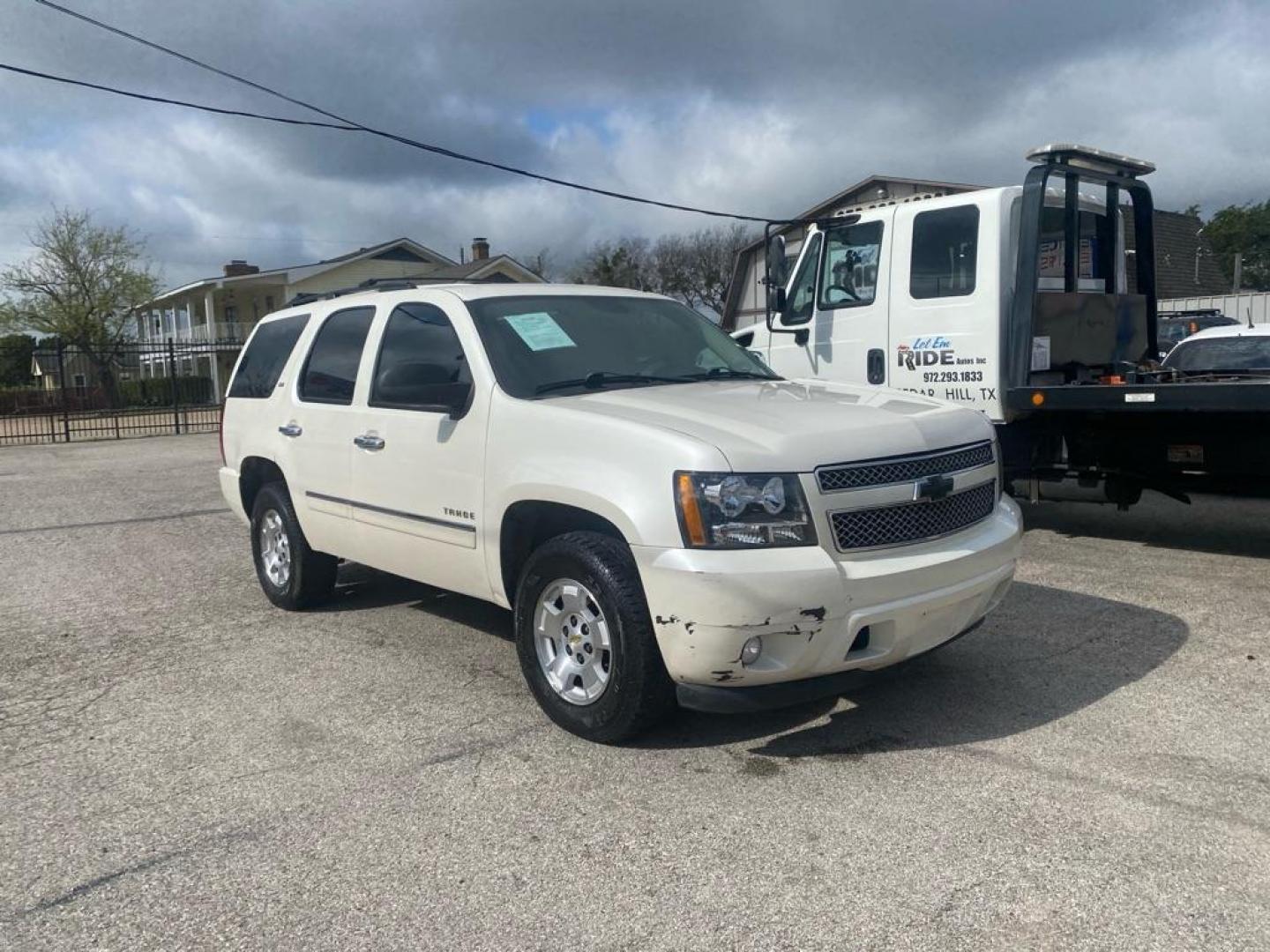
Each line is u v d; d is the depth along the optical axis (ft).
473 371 16.11
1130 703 15.01
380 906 10.40
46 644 20.29
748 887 10.49
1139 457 24.26
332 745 14.52
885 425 13.74
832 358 29.09
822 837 11.42
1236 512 30.30
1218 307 104.83
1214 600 20.39
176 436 81.05
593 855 11.23
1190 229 131.64
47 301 148.05
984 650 17.56
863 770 13.08
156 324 195.83
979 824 11.58
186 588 24.85
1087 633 18.38
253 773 13.67
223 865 11.32
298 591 21.49
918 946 9.41
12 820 12.59
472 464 15.66
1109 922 9.67
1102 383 25.08
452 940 9.79
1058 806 11.95
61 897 10.77
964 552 13.58
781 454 12.62
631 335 17.93
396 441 17.35
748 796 12.46
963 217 25.79
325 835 11.90
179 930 10.12
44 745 14.97
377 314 18.98
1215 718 14.43
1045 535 27.27
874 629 12.93
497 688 16.63
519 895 10.52
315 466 19.74
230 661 18.62
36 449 71.15
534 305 17.47
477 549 15.78
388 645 19.19
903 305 27.09
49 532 33.55
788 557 12.26
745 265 72.84
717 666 12.35
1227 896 10.03
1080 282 28.27
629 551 13.38
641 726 13.58
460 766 13.62
